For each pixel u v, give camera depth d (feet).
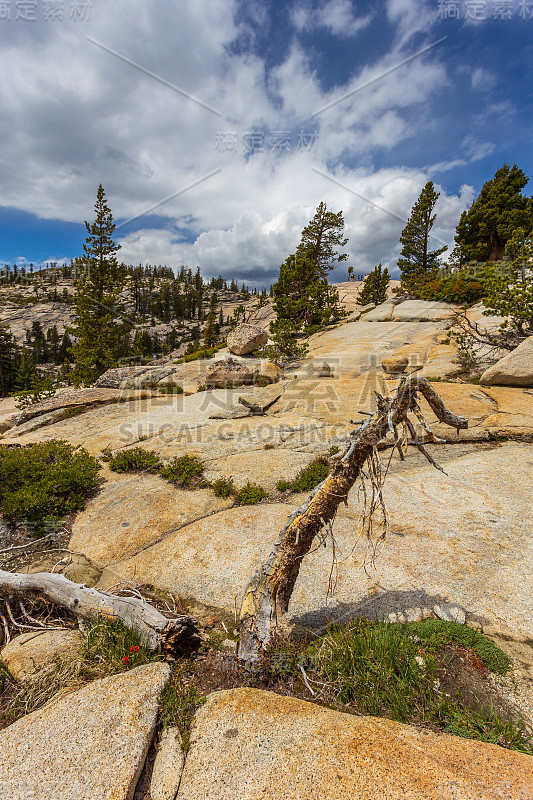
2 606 14.58
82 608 13.47
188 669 11.42
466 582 14.37
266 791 7.16
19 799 7.09
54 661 11.50
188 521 21.18
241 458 27.99
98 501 24.00
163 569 17.33
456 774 7.15
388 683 10.22
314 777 7.30
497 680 10.64
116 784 7.41
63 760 7.88
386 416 11.01
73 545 20.02
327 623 13.12
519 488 20.39
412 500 20.57
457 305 84.02
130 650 11.77
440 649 11.68
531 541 16.22
